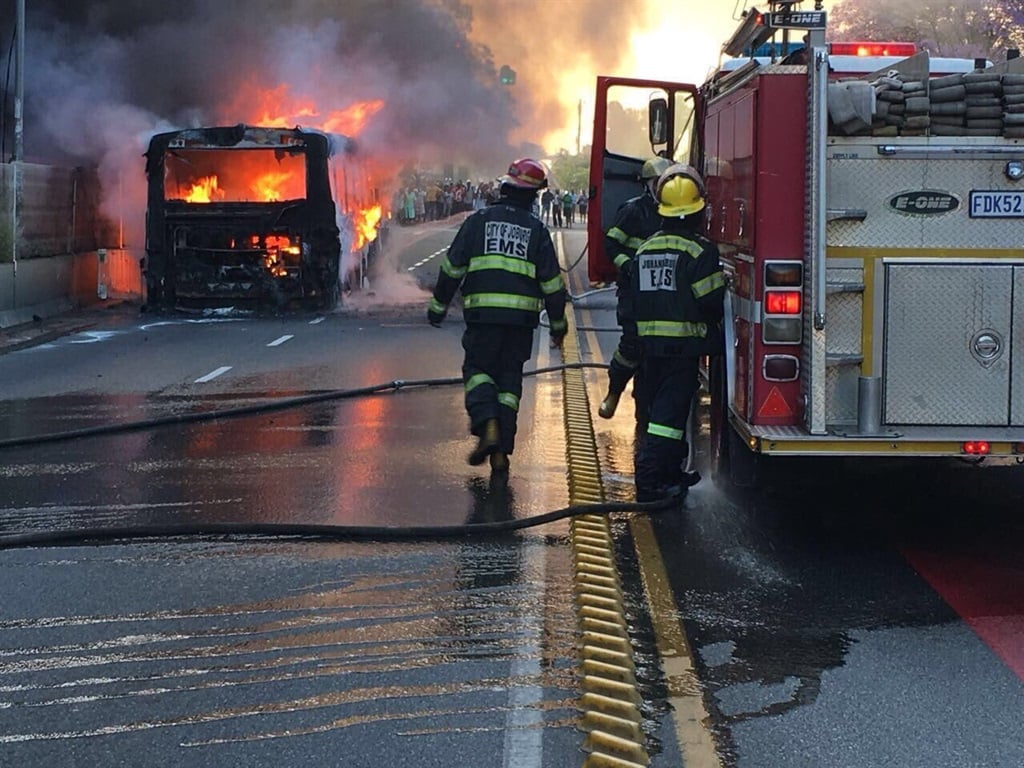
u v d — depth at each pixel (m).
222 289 17.09
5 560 5.58
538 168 6.98
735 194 5.98
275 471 7.38
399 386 10.50
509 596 5.08
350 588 5.18
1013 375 5.32
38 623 4.77
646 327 6.24
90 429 8.60
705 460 7.72
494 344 7.00
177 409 9.62
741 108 5.81
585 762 3.57
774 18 5.25
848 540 5.95
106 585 5.22
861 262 5.32
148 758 3.62
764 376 5.45
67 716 3.92
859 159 5.28
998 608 4.96
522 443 8.27
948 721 3.87
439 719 3.88
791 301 5.39
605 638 4.57
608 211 10.57
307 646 4.52
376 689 4.12
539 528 6.13
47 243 17.52
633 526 6.19
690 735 3.77
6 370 12.03
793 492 6.89
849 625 4.77
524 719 3.88
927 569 5.49
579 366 11.70
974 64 8.25
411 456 7.80
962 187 5.27
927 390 5.34
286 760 3.60
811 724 3.85
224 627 4.71
